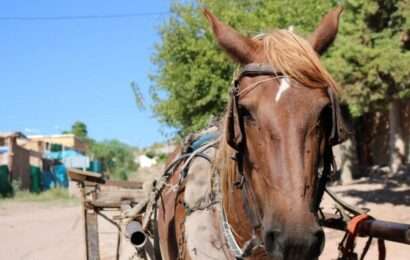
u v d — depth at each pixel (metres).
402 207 14.34
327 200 11.10
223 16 15.56
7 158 32.78
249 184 2.77
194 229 3.30
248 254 2.96
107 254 10.20
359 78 11.67
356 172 24.33
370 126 26.64
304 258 2.40
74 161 28.28
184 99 16.69
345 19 12.58
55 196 30.98
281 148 2.49
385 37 11.85
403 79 11.46
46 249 12.17
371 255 8.76
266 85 2.62
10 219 19.50
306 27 15.26
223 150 3.18
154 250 4.34
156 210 4.20
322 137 2.61
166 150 17.94
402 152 22.36
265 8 15.88
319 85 2.59
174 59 16.92
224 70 16.08
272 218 2.47
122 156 56.31
